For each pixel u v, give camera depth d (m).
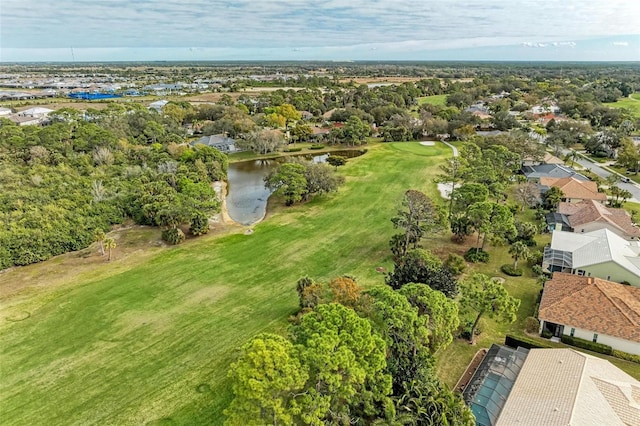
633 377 26.86
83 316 35.44
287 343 20.81
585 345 29.83
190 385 27.34
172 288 39.97
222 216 60.69
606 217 49.22
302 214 60.09
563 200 60.44
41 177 62.00
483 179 58.66
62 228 49.06
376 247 48.56
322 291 33.41
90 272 43.47
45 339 32.41
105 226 53.62
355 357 20.94
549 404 21.70
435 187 70.25
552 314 31.28
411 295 27.36
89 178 64.88
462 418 21.31
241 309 36.22
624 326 29.30
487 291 29.58
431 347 27.09
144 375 28.36
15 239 45.22
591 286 32.75
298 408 18.72
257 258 46.31
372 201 64.38
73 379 28.08
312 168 67.12
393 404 21.50
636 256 39.56
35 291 39.69
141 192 58.22
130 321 34.59
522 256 42.00
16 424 24.55
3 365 29.52
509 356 27.45
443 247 48.00
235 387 19.16
